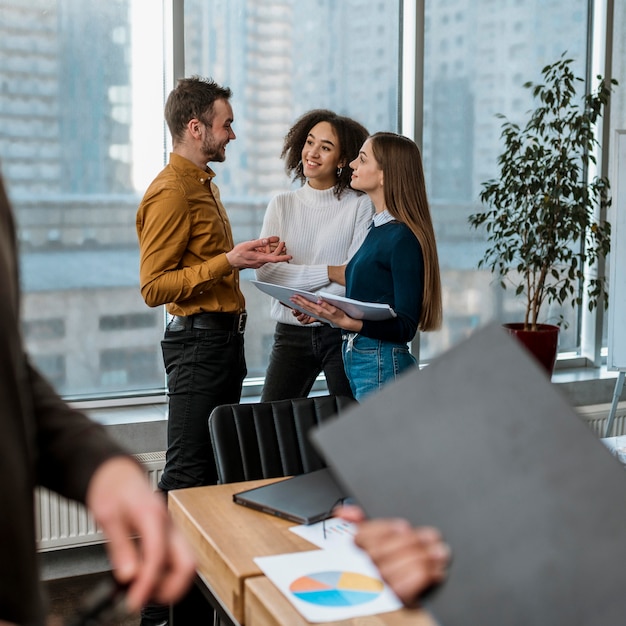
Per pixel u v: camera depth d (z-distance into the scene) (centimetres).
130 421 358
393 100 436
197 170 311
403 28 432
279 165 409
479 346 82
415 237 286
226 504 188
